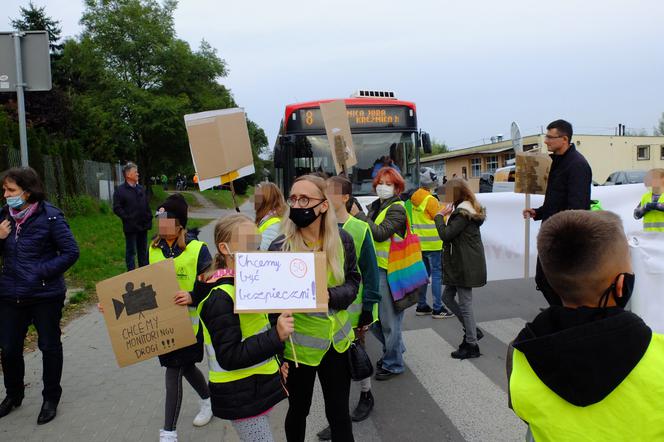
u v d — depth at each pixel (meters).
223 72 38.44
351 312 3.36
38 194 3.93
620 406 1.28
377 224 4.29
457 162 48.66
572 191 4.79
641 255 4.36
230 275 2.46
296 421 2.93
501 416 3.91
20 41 5.60
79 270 9.63
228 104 39.66
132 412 4.16
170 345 3.25
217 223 2.55
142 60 35.81
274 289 2.31
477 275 4.88
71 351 5.65
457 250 4.91
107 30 34.97
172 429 3.47
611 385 1.27
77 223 16.39
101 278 9.15
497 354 5.18
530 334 1.43
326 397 2.89
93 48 34.50
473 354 5.08
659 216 6.53
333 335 2.81
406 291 4.41
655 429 1.27
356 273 3.02
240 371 2.47
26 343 5.78
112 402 4.35
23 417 4.07
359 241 3.29
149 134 33.25
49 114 31.70
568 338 1.31
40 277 3.88
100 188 23.81
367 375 2.91
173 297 3.25
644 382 1.27
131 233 9.02
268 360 2.55
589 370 1.28
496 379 4.58
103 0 35.62
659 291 4.32
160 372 5.03
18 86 5.59
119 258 11.38
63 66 41.72
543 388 1.37
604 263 1.39
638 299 4.38
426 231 6.52
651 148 42.19
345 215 3.57
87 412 4.16
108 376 4.93
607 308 1.37
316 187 2.82
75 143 20.58
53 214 3.96
